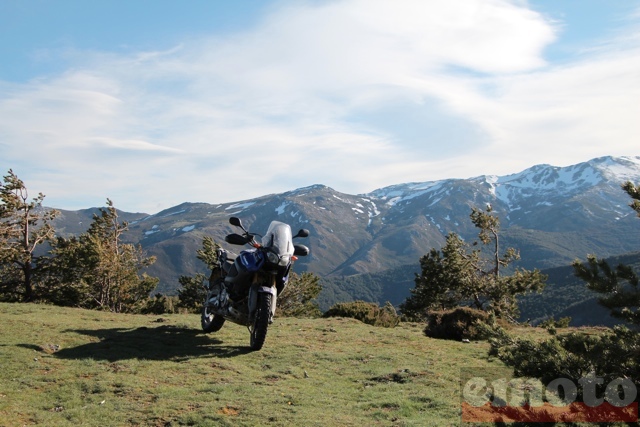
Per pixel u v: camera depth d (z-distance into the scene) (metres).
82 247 43.00
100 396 7.03
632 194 5.84
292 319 15.82
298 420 6.40
